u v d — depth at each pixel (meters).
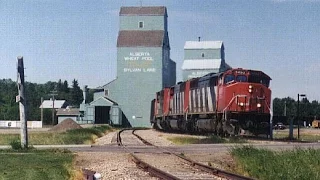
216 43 108.88
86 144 41.69
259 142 37.56
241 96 42.50
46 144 41.38
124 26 108.19
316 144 35.34
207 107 48.16
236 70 43.25
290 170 19.47
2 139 48.16
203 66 107.69
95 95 111.62
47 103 176.62
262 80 43.50
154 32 107.19
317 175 18.55
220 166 23.91
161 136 54.12
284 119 80.31
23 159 25.55
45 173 18.88
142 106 105.38
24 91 32.62
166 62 109.56
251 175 21.20
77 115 133.00
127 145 38.38
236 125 42.28
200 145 36.59
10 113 147.25
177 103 61.28
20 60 32.16
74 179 18.78
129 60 105.75
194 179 18.70
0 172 19.67
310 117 116.25
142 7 108.62
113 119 104.31
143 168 22.25
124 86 105.94
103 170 21.98
